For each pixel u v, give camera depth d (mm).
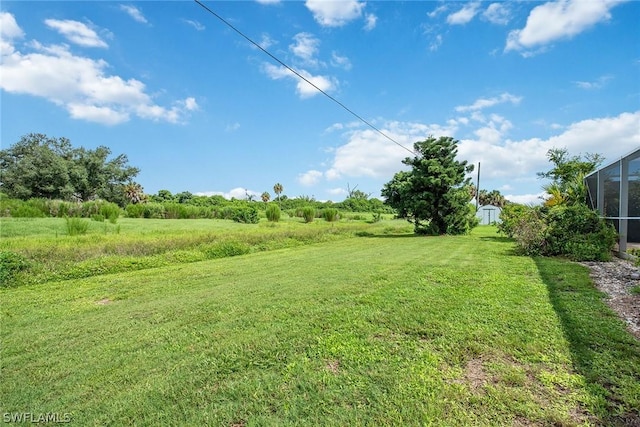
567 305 4113
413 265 7566
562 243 8852
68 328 4121
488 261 8023
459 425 1952
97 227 19109
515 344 2982
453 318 3703
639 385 2273
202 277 7262
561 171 16062
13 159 47469
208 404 2316
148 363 2998
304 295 5039
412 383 2408
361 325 3600
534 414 2012
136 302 5328
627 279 5695
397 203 20516
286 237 14828
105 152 52000
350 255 10234
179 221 29172
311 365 2764
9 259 7156
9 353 3377
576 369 2521
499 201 53562
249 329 3691
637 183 7949
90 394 2545
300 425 2029
